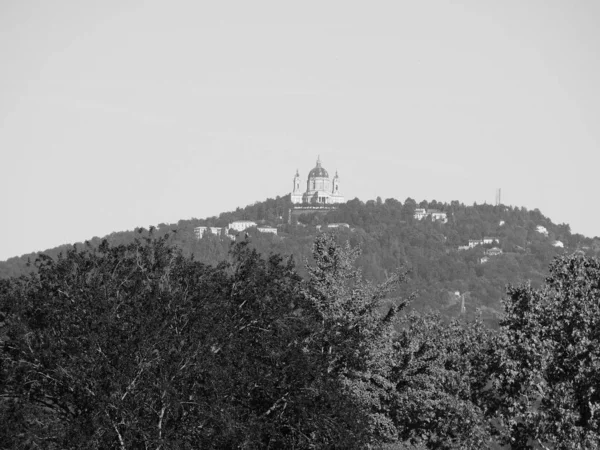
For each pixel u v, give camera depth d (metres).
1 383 79.62
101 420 74.12
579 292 105.31
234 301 88.38
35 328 81.75
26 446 74.75
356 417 85.56
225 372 78.12
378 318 101.62
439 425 114.06
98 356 77.50
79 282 84.81
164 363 78.25
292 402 82.56
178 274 87.38
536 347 101.88
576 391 100.25
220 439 77.38
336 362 94.50
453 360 126.62
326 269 102.56
